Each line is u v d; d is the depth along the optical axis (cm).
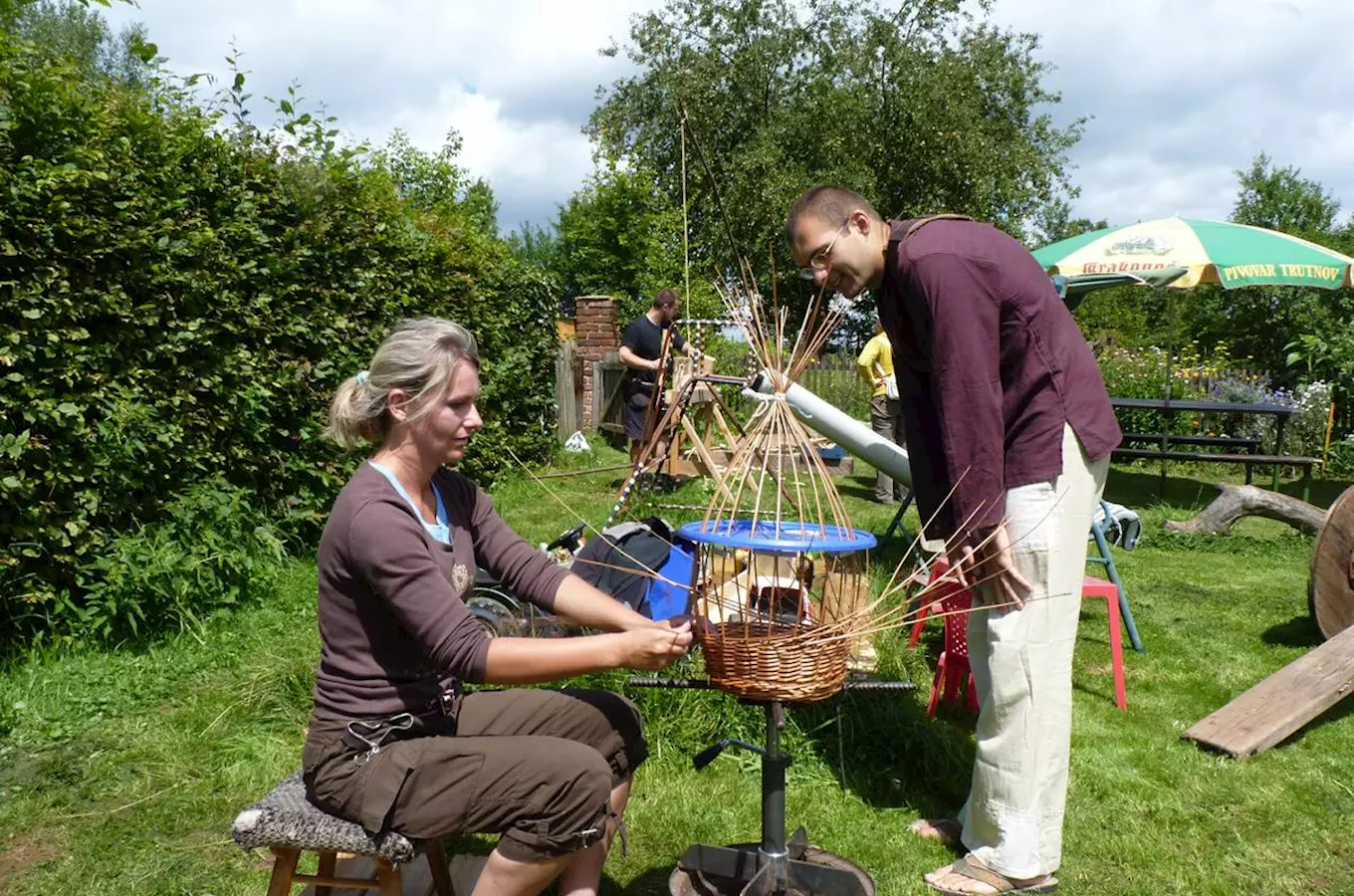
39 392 395
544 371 1041
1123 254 933
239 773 323
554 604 228
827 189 258
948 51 2425
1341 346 1258
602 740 224
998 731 268
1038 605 259
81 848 277
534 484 878
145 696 375
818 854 263
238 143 546
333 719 198
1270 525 902
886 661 404
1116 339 1950
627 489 488
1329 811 322
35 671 377
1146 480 1128
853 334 1650
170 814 297
